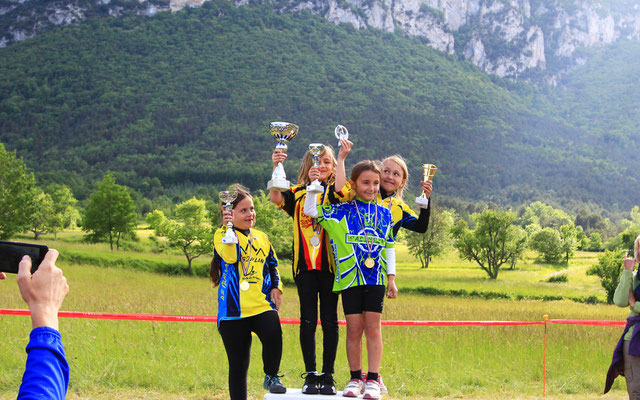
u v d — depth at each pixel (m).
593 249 138.25
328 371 4.90
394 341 11.49
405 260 103.31
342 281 4.84
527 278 86.38
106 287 34.19
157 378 8.28
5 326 10.62
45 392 1.56
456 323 10.18
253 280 5.03
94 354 8.92
